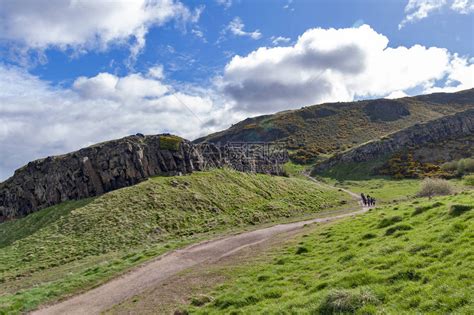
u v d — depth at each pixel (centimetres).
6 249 5309
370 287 1617
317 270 2234
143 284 2820
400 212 3297
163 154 8306
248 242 4062
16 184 8175
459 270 1511
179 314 2014
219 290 2305
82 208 6344
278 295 1952
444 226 2211
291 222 5647
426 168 13662
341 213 6500
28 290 3009
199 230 5678
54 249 4978
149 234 5466
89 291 2838
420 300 1380
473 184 8806
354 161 16075
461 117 17488
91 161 7688
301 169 17425
